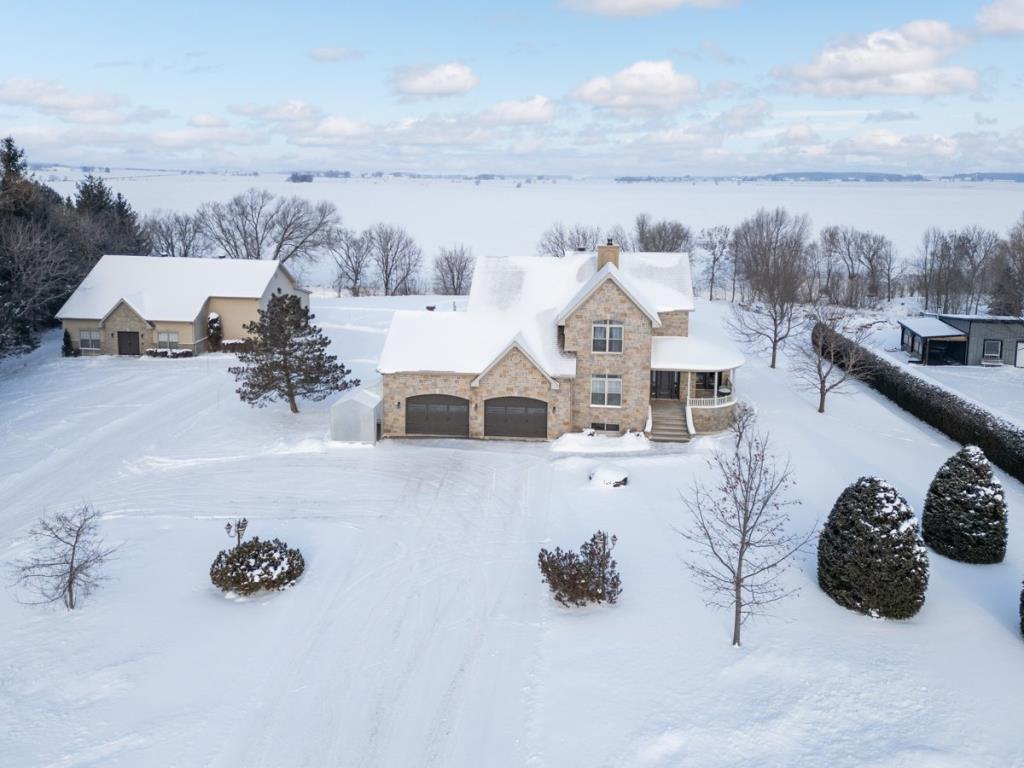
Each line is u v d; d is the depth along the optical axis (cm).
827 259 14025
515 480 3453
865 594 2203
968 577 2461
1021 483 3434
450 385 4069
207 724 1845
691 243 13662
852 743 1703
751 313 7800
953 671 1945
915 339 6438
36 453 3834
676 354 4162
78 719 1855
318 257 14388
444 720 1864
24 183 7312
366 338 6606
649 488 3281
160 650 2144
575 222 19788
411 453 3853
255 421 4309
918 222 19950
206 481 3484
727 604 2295
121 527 2994
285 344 4247
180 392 4916
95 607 2369
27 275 6147
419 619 2306
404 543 2823
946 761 1627
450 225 19775
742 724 1780
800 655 2027
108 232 8906
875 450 3759
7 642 2177
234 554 2488
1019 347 5981
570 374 3972
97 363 5753
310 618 2319
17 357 5938
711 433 4112
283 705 1920
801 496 3117
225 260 6425
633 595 2378
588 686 1944
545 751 1730
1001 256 9806
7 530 2995
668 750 1708
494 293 4378
